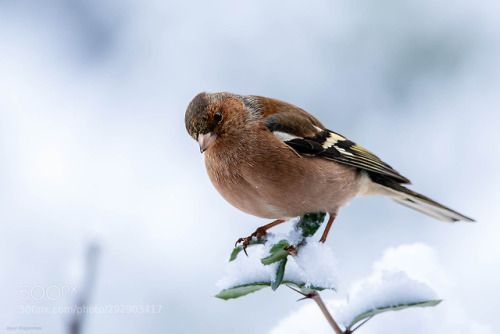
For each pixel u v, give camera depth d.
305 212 2.76
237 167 2.75
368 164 2.77
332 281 2.66
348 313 2.65
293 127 2.76
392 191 2.78
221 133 2.75
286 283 2.67
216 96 2.76
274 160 2.74
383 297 2.65
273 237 2.68
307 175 2.75
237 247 2.67
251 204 2.75
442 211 2.78
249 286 2.66
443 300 2.66
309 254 2.66
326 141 2.76
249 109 2.76
